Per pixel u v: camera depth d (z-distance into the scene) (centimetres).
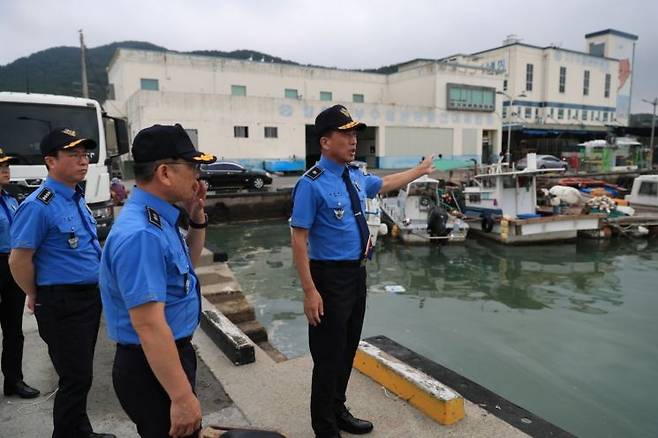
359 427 302
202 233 221
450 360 672
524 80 4684
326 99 3803
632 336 763
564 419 517
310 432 314
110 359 433
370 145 3491
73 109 778
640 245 1448
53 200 277
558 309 903
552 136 4547
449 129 3609
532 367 649
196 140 2652
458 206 1670
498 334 772
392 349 431
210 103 2669
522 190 1508
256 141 2820
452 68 3612
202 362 419
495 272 1172
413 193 1534
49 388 375
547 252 1367
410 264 1243
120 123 849
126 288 165
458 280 1105
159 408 182
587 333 777
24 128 738
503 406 337
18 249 267
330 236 271
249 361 416
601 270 1192
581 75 5044
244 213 1967
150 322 164
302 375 394
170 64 3177
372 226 1337
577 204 1614
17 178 729
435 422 317
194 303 193
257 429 201
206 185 214
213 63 3312
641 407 543
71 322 276
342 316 273
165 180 179
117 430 321
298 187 269
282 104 2881
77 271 278
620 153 3131
